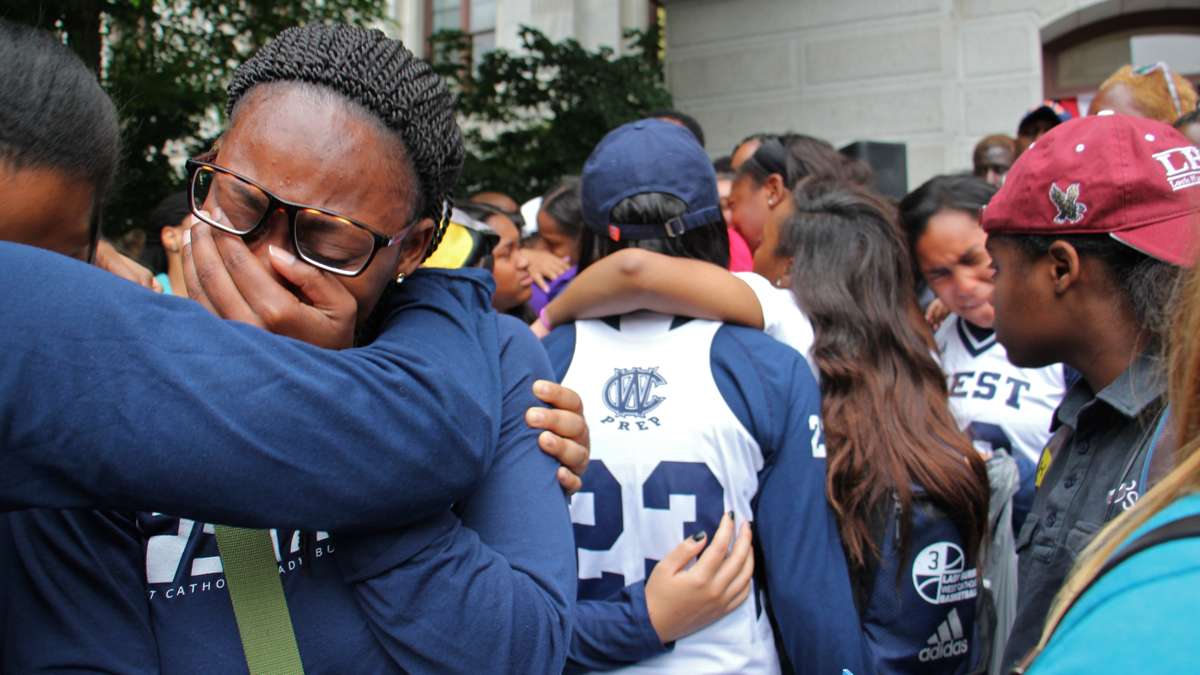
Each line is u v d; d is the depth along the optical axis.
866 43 6.26
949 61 6.05
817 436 1.33
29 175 0.67
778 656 1.39
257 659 0.69
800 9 6.45
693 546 1.26
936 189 1.95
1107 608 0.50
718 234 1.49
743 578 1.26
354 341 0.82
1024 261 1.11
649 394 1.35
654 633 1.22
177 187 4.49
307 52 0.71
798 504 1.30
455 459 0.68
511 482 0.82
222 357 0.60
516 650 0.72
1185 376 0.57
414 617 0.69
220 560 0.71
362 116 0.70
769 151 2.54
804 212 1.67
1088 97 6.30
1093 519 1.02
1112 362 1.04
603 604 1.29
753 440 1.32
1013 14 5.99
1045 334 1.10
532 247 3.69
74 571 0.69
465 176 6.07
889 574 1.34
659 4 7.41
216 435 0.58
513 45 7.86
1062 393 1.95
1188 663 0.45
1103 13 6.02
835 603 1.28
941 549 1.36
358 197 0.70
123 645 0.68
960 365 2.09
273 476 0.60
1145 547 0.51
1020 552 1.18
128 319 0.58
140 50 4.20
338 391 0.62
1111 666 0.47
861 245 1.55
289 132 0.69
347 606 0.72
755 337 1.38
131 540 0.70
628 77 6.07
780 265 1.78
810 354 1.48
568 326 1.49
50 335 0.55
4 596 0.70
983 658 1.55
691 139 1.50
